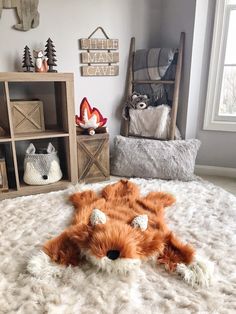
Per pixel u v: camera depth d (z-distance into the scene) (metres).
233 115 2.16
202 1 1.93
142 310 0.89
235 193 1.93
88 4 2.05
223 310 0.88
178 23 2.11
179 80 2.12
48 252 1.12
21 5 1.89
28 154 1.88
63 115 1.95
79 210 1.47
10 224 1.38
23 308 0.89
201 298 0.94
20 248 1.20
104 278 1.02
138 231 1.17
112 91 2.30
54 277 1.03
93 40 2.12
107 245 1.06
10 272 1.06
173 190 1.78
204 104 2.18
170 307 0.90
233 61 2.10
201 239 1.26
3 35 1.92
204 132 2.25
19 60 2.00
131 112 2.25
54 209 1.54
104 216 1.25
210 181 2.14
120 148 2.13
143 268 1.08
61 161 2.17
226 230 1.33
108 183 1.93
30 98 2.06
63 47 2.08
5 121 1.92
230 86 2.15
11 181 1.97
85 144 1.99
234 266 1.09
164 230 1.27
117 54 2.21
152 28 2.28
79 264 1.10
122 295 0.94
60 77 1.76
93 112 2.05
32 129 1.91
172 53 2.10
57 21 2.02
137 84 2.29
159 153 2.04
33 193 1.88
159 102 2.25
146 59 2.18
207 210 1.53
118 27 2.18
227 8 1.97
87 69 2.16
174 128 2.16
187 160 2.02
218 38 2.01
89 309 0.89
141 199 1.58
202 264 1.04
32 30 1.98
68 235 1.21
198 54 2.05
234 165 2.24
